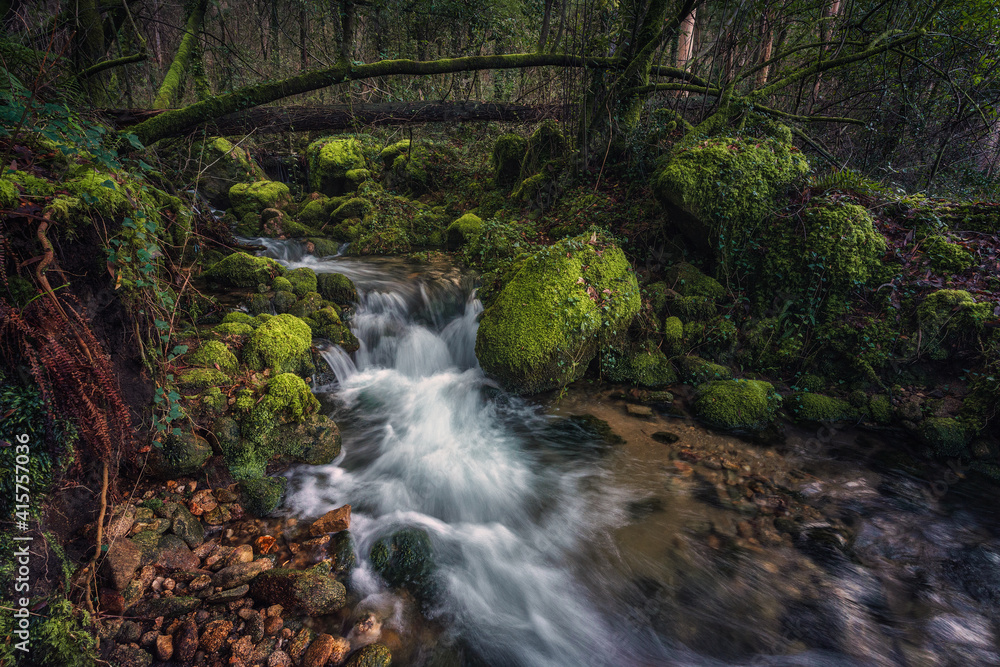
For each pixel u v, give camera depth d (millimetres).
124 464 3592
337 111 9578
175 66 8898
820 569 3703
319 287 6836
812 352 6016
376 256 9109
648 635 3207
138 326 3543
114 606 2863
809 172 7012
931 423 5121
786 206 6379
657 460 4918
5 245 2549
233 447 4039
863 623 3297
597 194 7973
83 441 2891
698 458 4945
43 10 7180
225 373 4508
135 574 3082
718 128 7824
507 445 5113
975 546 3959
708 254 6848
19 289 2607
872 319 5809
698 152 6461
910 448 5164
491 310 6043
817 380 5898
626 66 8203
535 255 6047
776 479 4684
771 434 5336
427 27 12305
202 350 4535
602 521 4137
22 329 2459
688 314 6453
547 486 4531
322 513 3955
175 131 7352
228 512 3762
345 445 4863
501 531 4000
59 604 2578
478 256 8344
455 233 9148
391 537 3686
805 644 3158
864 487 4609
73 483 2879
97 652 2652
